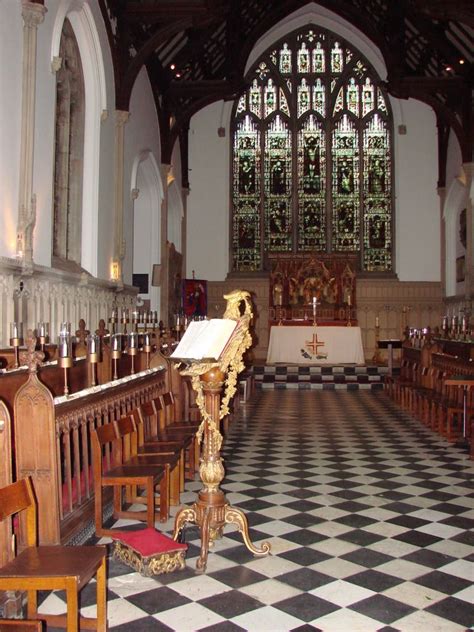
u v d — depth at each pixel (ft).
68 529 15.61
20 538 14.12
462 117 63.16
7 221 29.81
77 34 40.88
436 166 75.20
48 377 20.04
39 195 33.40
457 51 60.70
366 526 18.98
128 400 22.36
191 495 22.04
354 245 76.33
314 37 77.71
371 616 13.14
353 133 77.15
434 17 45.50
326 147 77.10
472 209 63.82
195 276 76.28
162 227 61.87
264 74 78.02
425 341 45.98
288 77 77.92
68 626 10.73
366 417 40.91
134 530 18.26
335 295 70.03
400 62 61.77
